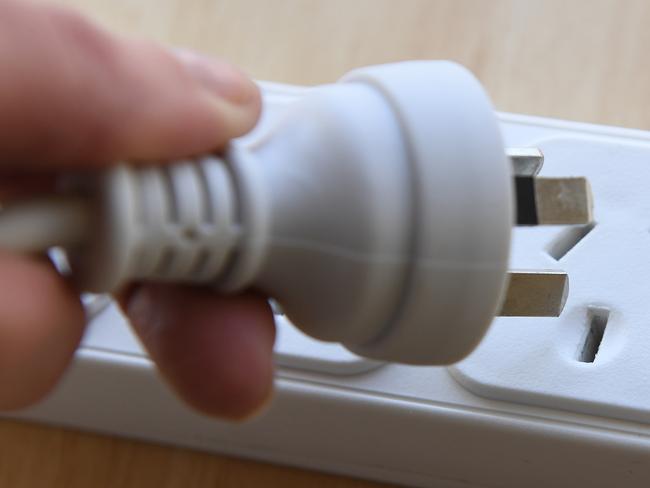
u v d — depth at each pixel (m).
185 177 0.24
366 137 0.24
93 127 0.24
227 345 0.26
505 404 0.30
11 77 0.23
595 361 0.30
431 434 0.31
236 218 0.24
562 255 0.31
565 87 0.34
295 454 0.32
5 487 0.32
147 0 0.35
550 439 0.30
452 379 0.30
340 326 0.25
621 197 0.31
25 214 0.23
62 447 0.33
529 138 0.32
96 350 0.31
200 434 0.32
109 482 0.32
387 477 0.32
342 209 0.24
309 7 0.35
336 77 0.34
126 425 0.32
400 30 0.35
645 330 0.30
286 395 0.31
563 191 0.27
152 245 0.24
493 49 0.34
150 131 0.24
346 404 0.30
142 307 0.27
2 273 0.23
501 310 0.28
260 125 0.31
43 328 0.24
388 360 0.25
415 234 0.24
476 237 0.24
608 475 0.30
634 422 0.30
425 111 0.24
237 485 0.32
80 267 0.24
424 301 0.24
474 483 0.31
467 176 0.24
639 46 0.34
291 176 0.24
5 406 0.24
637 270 0.31
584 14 0.35
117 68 0.24
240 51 0.35
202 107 0.24
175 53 0.25
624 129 0.32
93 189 0.24
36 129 0.24
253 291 0.26
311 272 0.24
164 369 0.26
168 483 0.32
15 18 0.24
